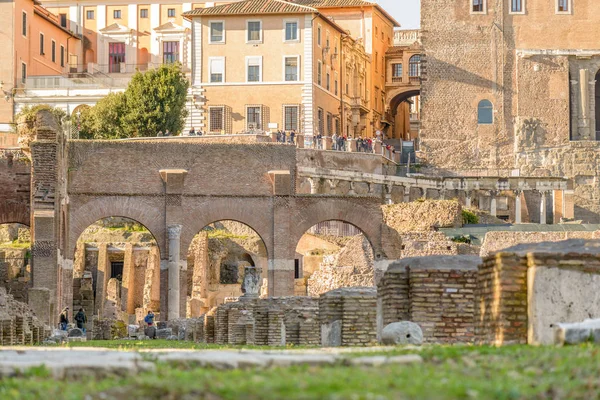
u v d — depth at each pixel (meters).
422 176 155.75
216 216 113.88
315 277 116.00
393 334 37.31
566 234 111.31
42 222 101.69
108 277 137.25
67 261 109.62
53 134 102.94
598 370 24.20
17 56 177.88
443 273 39.53
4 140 135.50
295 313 66.50
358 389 21.16
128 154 112.81
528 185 156.38
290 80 169.38
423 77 169.25
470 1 169.50
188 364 26.25
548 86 168.38
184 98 165.88
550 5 168.88
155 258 134.50
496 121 168.25
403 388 21.44
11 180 109.62
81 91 177.12
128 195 112.31
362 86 191.12
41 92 176.88
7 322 60.25
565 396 21.86
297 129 168.75
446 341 39.09
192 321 97.94
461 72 168.75
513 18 168.88
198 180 113.81
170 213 112.88
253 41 170.25
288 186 114.31
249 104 169.62
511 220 156.25
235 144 114.56
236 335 72.44
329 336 49.44
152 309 132.38
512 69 168.75
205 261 132.50
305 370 24.59
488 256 34.59
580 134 168.62
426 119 168.38
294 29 169.62
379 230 113.56
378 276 112.62
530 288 32.47
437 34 169.50
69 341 77.44
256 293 87.75
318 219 114.38
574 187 164.12
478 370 24.64
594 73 169.25
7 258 130.25
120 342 72.75
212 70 170.88
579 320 32.19
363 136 189.88
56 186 102.62
